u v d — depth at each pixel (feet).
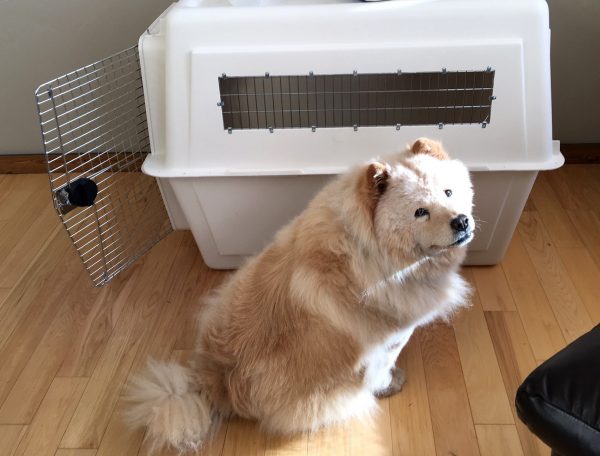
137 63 7.57
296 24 5.08
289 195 5.81
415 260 4.19
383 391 5.13
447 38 5.05
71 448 4.91
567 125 7.85
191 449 4.83
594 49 7.23
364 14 5.05
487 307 5.95
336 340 4.38
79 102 7.97
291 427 4.80
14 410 5.25
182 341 5.86
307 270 4.31
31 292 6.57
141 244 7.16
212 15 5.12
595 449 2.83
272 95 5.37
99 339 5.93
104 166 8.34
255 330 4.55
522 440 4.73
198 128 5.43
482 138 5.34
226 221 6.07
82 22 7.47
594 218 7.06
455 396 5.13
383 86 5.56
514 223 5.96
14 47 7.63
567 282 6.19
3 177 8.61
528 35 5.01
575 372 3.01
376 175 3.91
